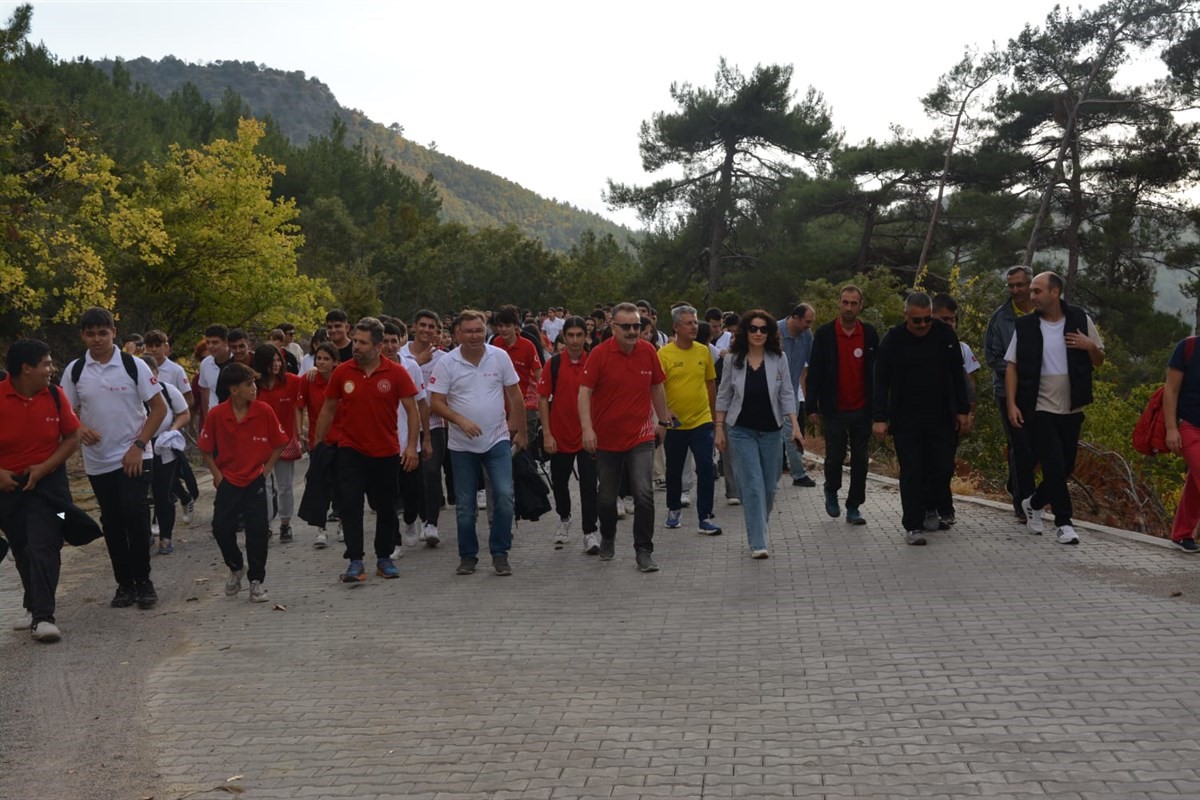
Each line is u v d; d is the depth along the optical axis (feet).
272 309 92.02
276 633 25.03
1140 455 52.26
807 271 155.33
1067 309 30.55
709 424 34.83
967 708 18.03
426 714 19.07
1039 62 128.77
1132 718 17.20
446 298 206.59
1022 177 136.05
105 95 145.07
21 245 66.23
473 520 30.50
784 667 20.72
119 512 27.63
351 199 238.89
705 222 172.55
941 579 26.96
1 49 68.03
